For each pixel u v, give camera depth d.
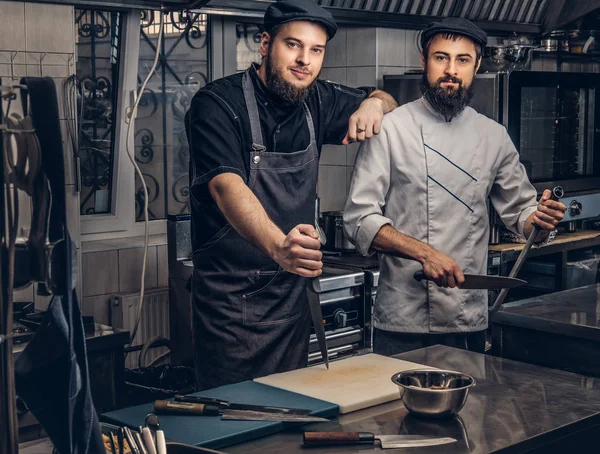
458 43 2.36
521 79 3.37
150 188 3.43
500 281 2.03
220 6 2.96
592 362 1.99
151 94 3.37
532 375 1.74
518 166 2.54
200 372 2.20
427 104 2.46
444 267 2.12
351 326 3.02
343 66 3.73
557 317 2.08
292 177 2.19
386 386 1.60
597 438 1.50
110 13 3.20
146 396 2.62
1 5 2.63
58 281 0.90
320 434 1.33
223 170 1.92
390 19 3.53
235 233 2.09
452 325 2.41
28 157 0.86
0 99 0.84
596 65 4.59
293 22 2.01
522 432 1.38
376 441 1.33
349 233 2.40
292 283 2.17
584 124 3.76
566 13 4.09
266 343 2.14
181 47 3.43
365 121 2.27
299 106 2.21
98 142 3.26
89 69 3.18
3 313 0.86
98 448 0.96
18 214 0.86
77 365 0.92
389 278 2.46
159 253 3.29
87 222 3.22
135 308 3.12
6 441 0.88
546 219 2.20
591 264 3.81
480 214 2.48
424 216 2.43
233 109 2.05
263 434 1.37
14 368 0.88
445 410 1.42
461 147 2.45
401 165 2.42
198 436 1.32
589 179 3.78
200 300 2.17
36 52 2.71
